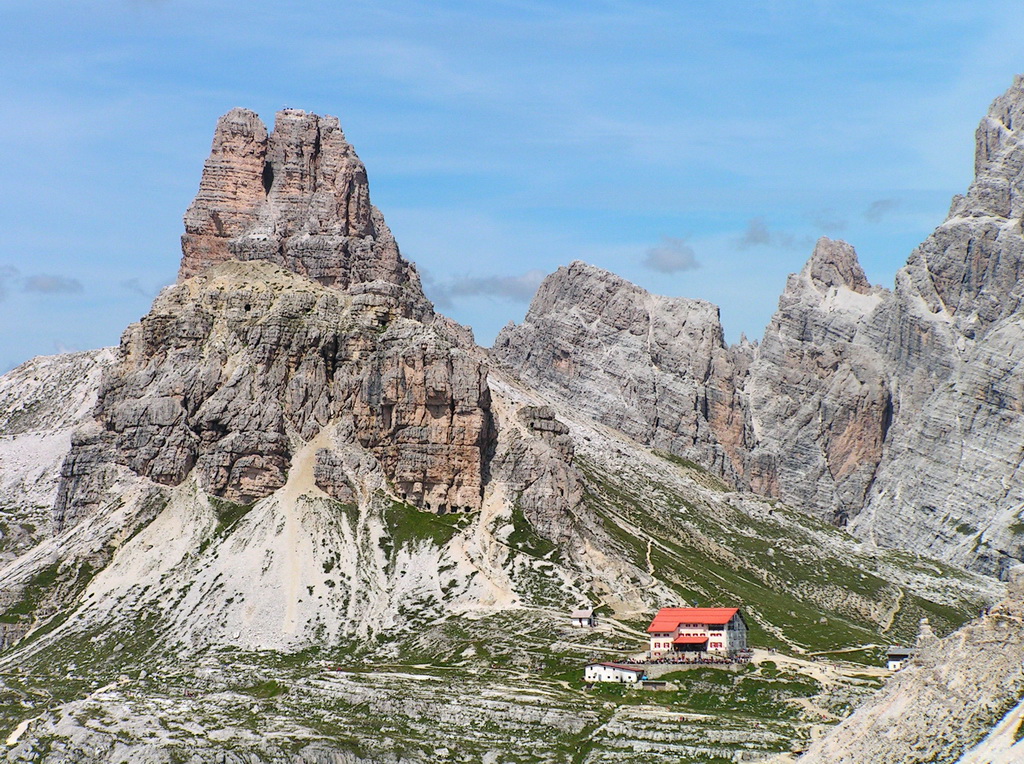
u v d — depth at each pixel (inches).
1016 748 6727.4
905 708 7524.6
